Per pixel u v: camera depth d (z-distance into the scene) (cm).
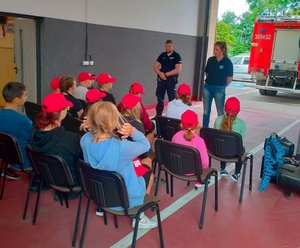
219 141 326
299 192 334
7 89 305
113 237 261
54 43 546
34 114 381
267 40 1025
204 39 943
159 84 666
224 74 557
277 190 365
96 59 631
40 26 525
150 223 276
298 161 363
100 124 207
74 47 582
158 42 792
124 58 700
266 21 1020
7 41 609
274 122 712
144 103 790
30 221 276
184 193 346
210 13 932
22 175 360
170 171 293
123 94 717
